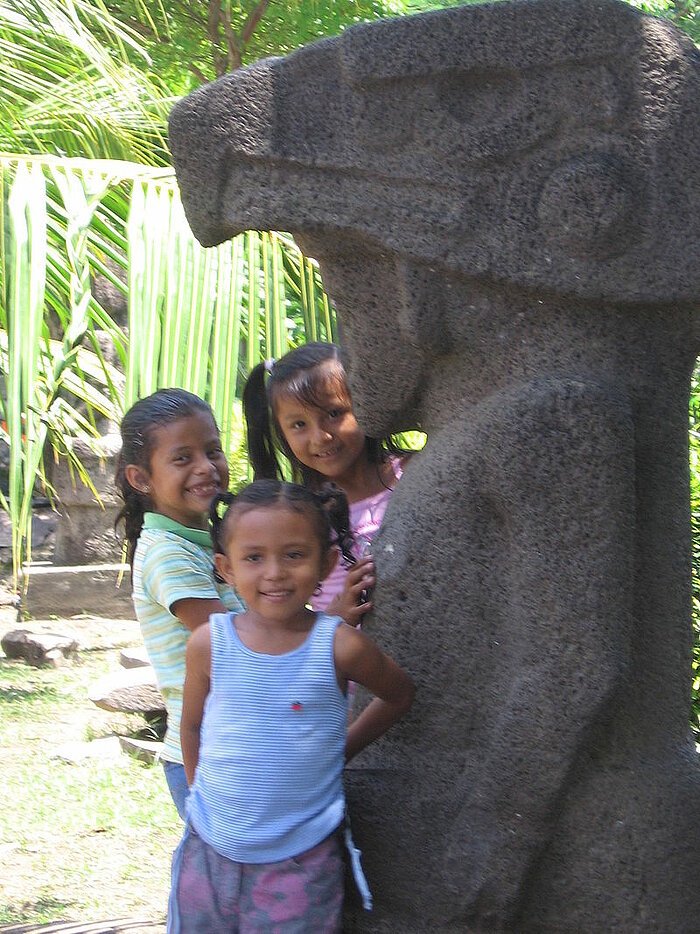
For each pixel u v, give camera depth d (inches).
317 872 68.0
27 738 192.2
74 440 300.2
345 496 80.2
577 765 69.9
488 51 68.5
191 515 88.5
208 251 120.6
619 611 69.0
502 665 72.2
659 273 69.2
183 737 73.6
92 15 173.8
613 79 67.9
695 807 71.9
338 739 69.5
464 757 73.3
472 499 72.2
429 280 72.5
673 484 74.9
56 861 137.7
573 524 68.9
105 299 305.1
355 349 77.1
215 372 115.8
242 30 279.6
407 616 73.9
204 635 71.4
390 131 70.4
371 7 270.5
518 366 72.8
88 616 289.6
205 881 69.0
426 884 72.6
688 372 74.7
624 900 70.5
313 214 72.2
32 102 159.9
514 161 69.7
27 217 118.6
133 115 165.5
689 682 76.4
